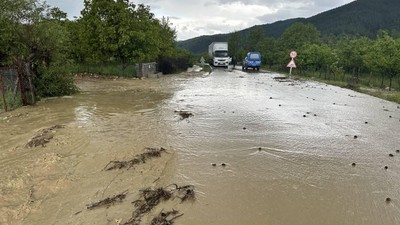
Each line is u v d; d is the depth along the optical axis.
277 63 44.84
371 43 25.77
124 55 25.34
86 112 11.18
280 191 5.25
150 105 12.75
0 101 11.77
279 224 4.30
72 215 4.41
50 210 4.53
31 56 13.14
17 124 9.35
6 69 11.95
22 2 13.45
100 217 4.37
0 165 6.11
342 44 30.44
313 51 29.31
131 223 4.24
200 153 6.98
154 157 6.63
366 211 4.67
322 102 14.30
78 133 8.27
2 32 12.96
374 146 7.81
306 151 7.30
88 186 5.29
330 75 28.20
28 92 12.52
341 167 6.37
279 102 14.01
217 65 45.16
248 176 5.81
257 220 4.38
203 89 18.34
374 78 24.64
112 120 9.93
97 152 6.86
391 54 19.53
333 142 8.06
